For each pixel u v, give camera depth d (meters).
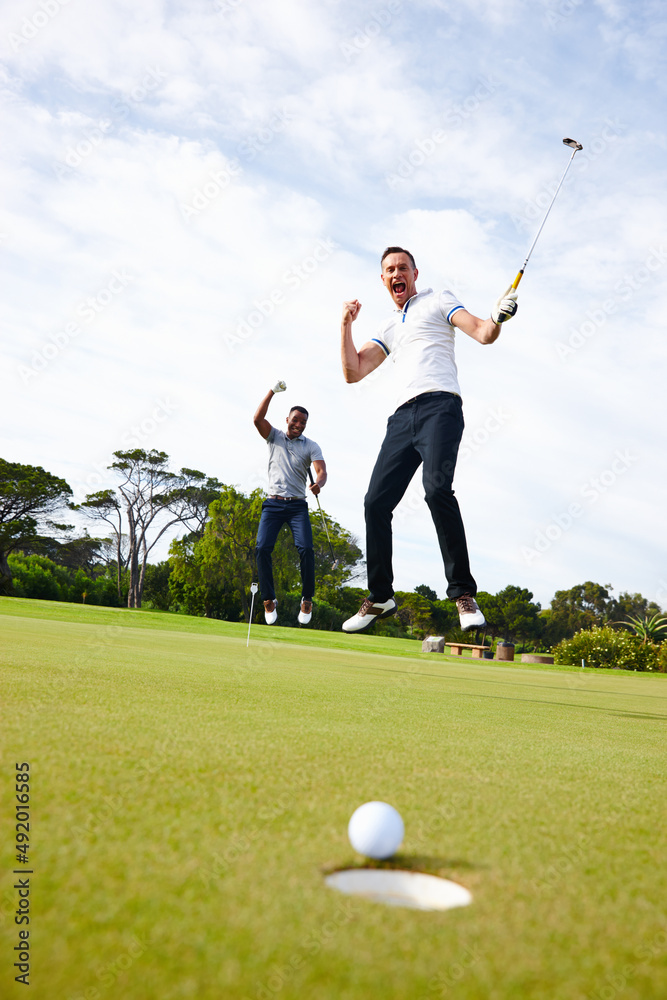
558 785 2.15
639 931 1.05
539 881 1.24
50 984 0.79
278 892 1.09
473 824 1.59
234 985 0.81
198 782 1.72
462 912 1.08
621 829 1.66
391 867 1.28
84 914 0.97
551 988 0.85
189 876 1.12
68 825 1.32
